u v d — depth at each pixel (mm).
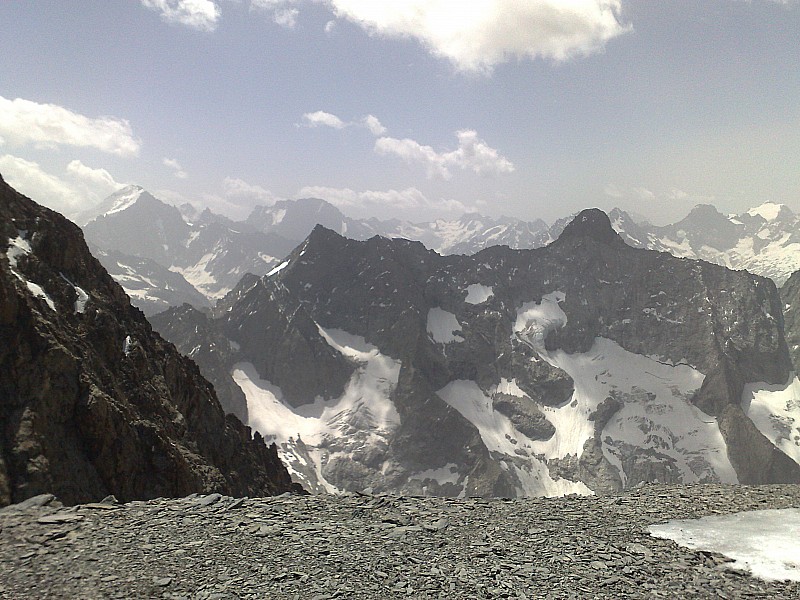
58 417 47562
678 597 17078
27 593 16531
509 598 16891
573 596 17047
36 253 64062
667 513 25438
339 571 18375
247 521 23188
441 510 25891
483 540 21672
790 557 19922
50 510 23516
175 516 23594
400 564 19094
